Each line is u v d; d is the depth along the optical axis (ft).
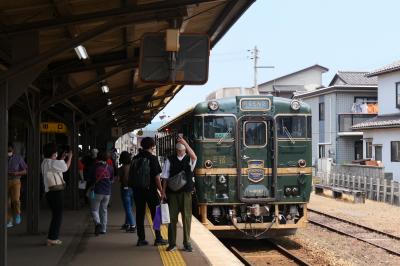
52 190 30.17
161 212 28.66
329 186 91.81
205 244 31.01
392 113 100.63
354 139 124.47
